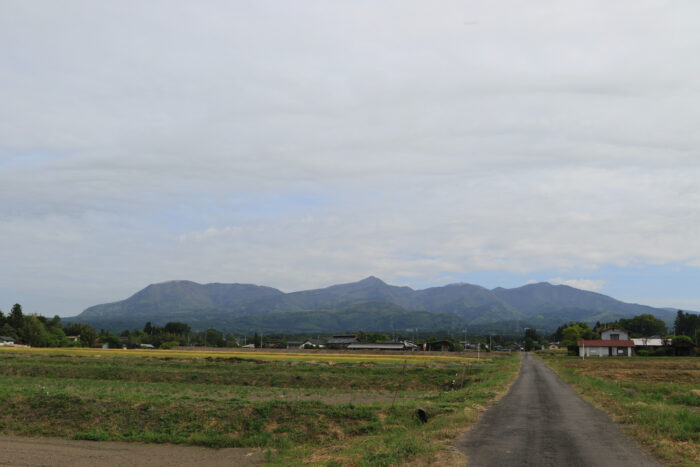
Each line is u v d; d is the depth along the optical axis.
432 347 179.88
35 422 32.56
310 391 49.47
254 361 87.69
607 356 132.50
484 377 59.38
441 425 23.17
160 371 64.44
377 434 25.89
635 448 18.11
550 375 61.09
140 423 31.20
